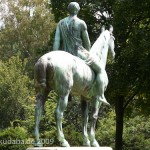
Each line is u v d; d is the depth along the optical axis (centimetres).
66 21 1136
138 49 2392
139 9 2550
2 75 4753
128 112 2898
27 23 5425
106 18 2766
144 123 3183
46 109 2875
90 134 1141
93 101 1144
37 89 1053
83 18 2759
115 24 2609
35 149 987
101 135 2983
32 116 3033
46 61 1034
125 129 3084
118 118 2619
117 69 2539
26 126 3048
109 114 3356
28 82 5028
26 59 5200
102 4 2752
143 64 2372
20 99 4631
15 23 5488
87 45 1148
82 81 1091
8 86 4684
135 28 2509
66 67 1044
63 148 994
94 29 2752
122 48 2553
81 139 2422
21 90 4697
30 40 5431
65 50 1129
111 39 1240
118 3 2573
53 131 2397
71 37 1126
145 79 2494
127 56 2439
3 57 5575
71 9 1145
